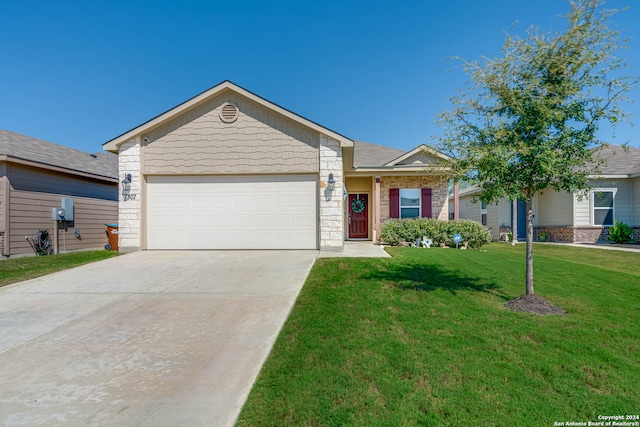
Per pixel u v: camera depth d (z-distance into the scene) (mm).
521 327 3846
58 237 11508
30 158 10695
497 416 2301
